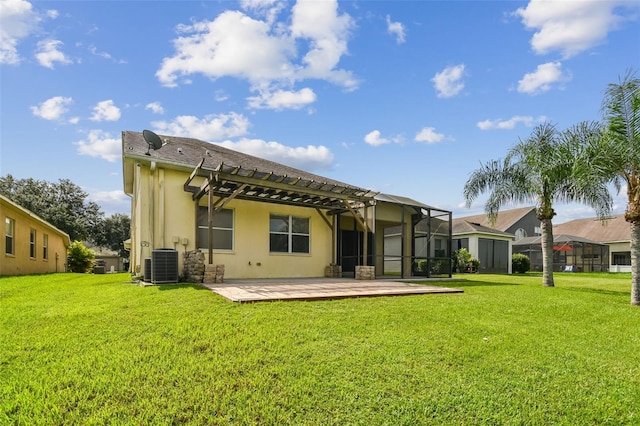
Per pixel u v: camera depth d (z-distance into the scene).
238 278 11.00
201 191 9.74
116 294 7.05
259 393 2.96
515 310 6.52
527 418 2.80
